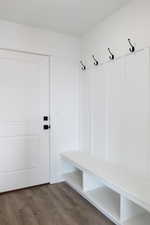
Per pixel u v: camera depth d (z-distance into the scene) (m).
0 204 2.31
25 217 2.04
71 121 3.11
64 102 3.03
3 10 2.25
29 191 2.67
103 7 2.20
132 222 1.74
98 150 2.69
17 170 2.69
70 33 2.95
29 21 2.54
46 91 2.89
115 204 2.04
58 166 3.01
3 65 2.56
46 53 2.83
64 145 3.05
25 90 2.72
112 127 2.40
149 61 1.88
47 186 2.85
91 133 2.83
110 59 2.40
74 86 3.12
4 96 2.57
